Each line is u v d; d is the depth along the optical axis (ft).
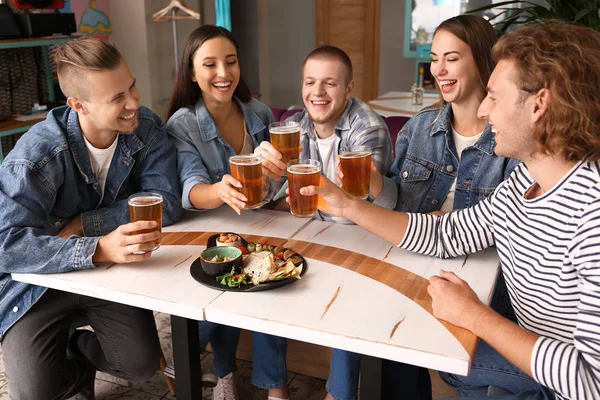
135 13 17.13
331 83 5.98
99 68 5.07
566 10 10.77
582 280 3.56
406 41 21.26
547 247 3.85
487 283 4.54
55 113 5.64
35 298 5.38
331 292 4.36
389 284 4.49
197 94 6.88
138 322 5.95
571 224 3.66
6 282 5.39
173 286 4.50
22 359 5.48
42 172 5.23
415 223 5.01
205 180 6.19
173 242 5.39
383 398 4.51
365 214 5.02
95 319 5.92
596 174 3.57
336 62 5.96
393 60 22.16
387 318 3.97
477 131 5.94
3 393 6.92
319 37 22.74
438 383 6.62
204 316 4.15
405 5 20.97
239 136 7.15
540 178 3.90
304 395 6.95
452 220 5.01
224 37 6.54
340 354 5.57
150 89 17.83
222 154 6.80
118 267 4.87
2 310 5.42
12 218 4.99
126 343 5.92
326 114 6.13
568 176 3.69
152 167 6.04
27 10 11.55
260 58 23.58
